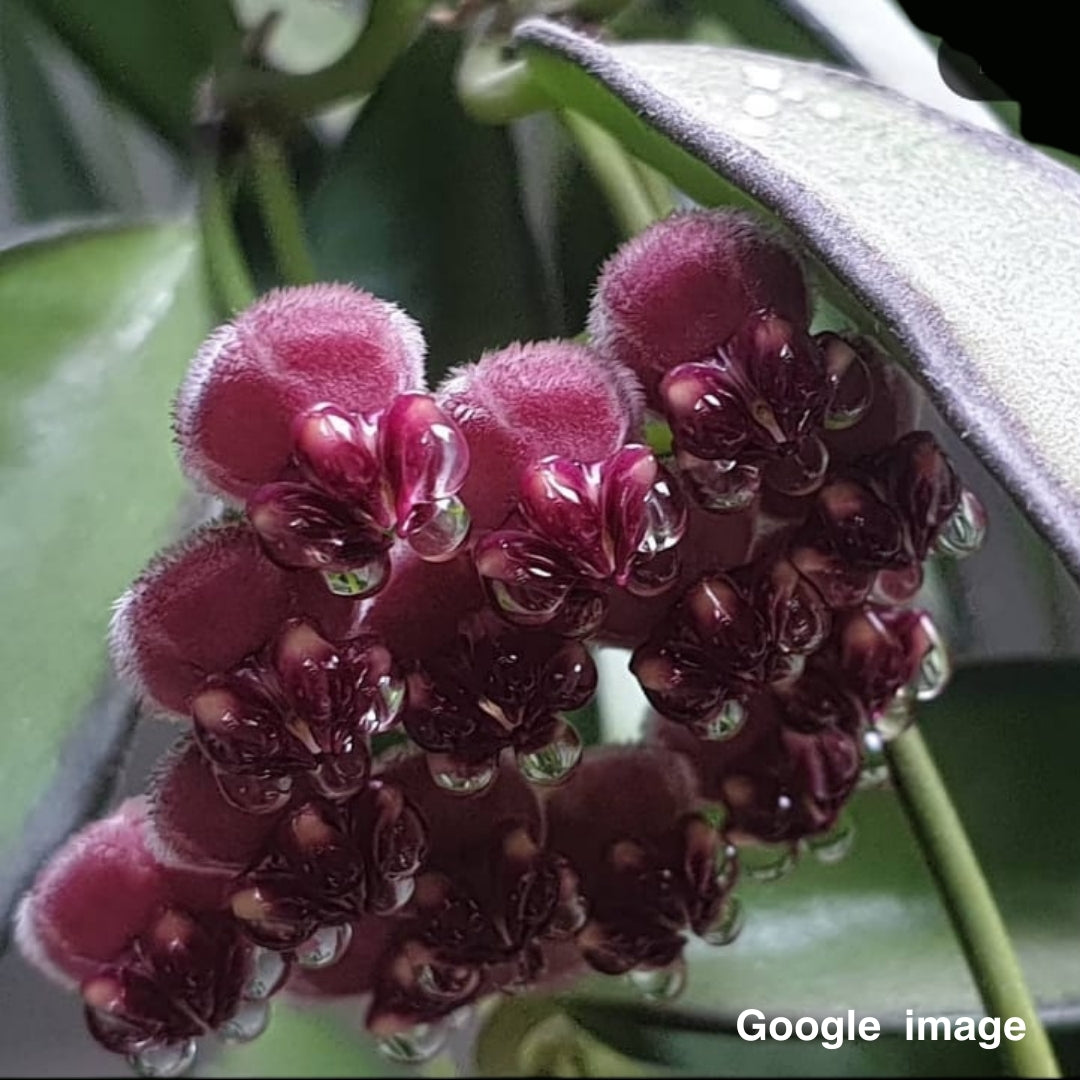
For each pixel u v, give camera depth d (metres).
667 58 0.14
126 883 0.14
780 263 0.14
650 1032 0.18
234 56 0.16
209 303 0.16
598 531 0.13
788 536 0.14
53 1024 0.18
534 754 0.14
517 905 0.14
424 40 0.17
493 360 0.14
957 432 0.13
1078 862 0.18
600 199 0.17
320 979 0.15
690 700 0.14
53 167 0.20
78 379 0.16
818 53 0.17
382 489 0.13
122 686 0.15
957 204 0.14
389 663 0.14
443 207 0.17
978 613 0.20
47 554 0.15
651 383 0.14
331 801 0.14
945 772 0.18
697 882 0.15
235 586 0.13
